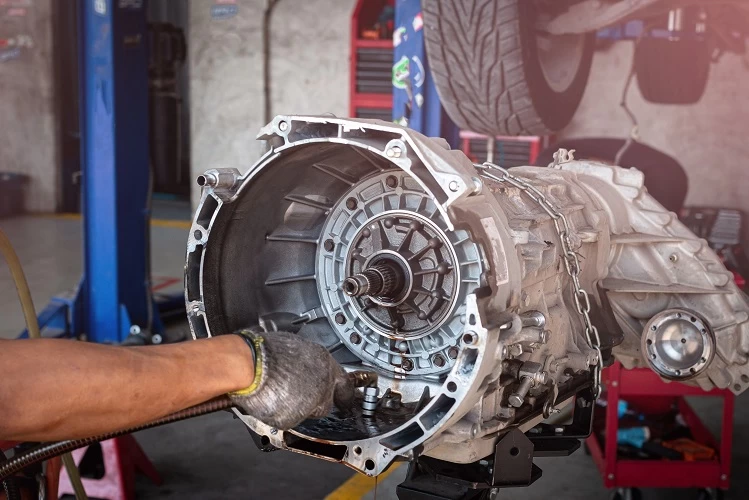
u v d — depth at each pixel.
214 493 2.75
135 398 0.84
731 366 1.73
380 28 6.86
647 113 6.41
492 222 1.11
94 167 4.02
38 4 8.28
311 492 2.76
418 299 1.18
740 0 2.88
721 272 1.72
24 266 6.20
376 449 1.05
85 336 4.16
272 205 1.29
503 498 2.75
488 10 2.58
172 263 6.46
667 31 4.23
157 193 9.96
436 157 1.03
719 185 6.36
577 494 2.79
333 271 1.29
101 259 4.08
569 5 2.89
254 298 1.31
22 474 1.52
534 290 1.26
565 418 3.28
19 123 8.54
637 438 2.83
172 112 9.88
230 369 0.91
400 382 1.20
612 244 1.68
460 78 2.77
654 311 1.74
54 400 0.79
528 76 2.68
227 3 7.60
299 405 0.93
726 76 6.22
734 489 2.84
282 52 7.55
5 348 0.79
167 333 4.45
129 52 3.98
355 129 1.06
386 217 1.22
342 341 1.29
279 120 1.11
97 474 2.76
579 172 1.83
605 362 1.59
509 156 6.37
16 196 8.55
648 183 4.28
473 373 0.99
